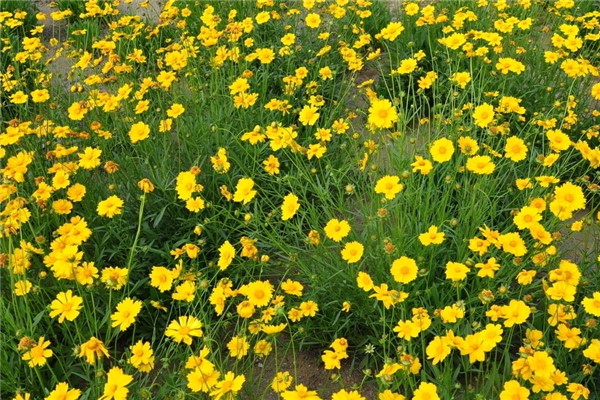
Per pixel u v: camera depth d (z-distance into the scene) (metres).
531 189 1.98
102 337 1.84
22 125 2.03
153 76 2.62
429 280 1.81
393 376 1.59
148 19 3.01
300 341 1.84
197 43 2.73
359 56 2.48
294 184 2.11
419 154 2.20
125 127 2.30
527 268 1.86
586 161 2.18
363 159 2.02
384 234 1.85
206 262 1.97
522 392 1.45
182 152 2.24
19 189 2.04
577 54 2.69
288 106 2.23
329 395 1.75
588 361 1.67
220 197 2.09
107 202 1.81
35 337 1.75
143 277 1.92
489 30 2.64
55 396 1.49
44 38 3.27
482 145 2.04
